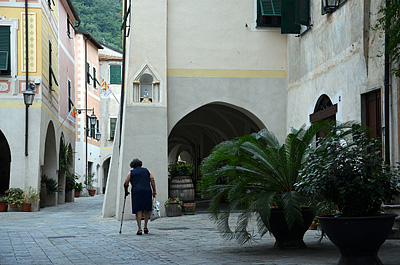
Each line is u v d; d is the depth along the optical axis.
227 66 15.53
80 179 39.38
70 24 31.36
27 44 21.33
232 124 19.55
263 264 6.63
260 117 15.54
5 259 7.66
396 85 9.66
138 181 11.00
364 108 10.95
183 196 15.68
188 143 29.86
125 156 14.89
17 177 21.16
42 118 21.70
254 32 15.66
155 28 15.25
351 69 11.44
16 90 21.33
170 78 15.36
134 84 15.10
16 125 21.30
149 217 11.05
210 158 8.42
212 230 11.26
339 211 6.54
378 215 6.09
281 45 15.72
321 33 13.08
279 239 8.23
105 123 47.03
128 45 15.43
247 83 15.57
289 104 15.37
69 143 29.94
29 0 21.52
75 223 14.49
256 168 8.26
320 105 13.39
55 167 25.09
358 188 6.18
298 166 8.10
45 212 20.30
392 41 9.06
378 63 10.30
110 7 64.50
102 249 8.55
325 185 6.38
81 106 39.94
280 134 15.56
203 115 20.17
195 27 15.51
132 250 8.32
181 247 8.59
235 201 8.20
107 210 16.42
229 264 6.71
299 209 7.68
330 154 6.59
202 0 15.54
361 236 5.96
